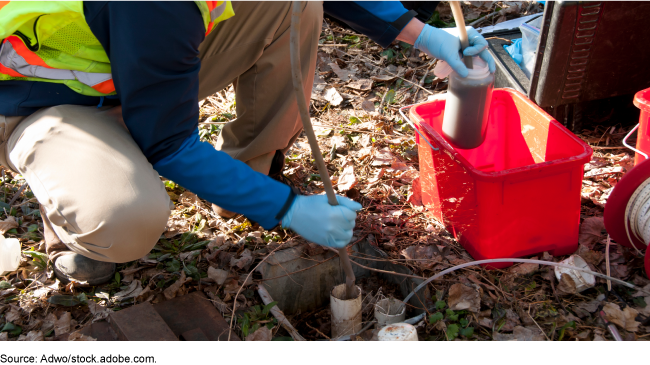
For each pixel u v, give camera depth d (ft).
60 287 6.18
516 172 5.57
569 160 5.67
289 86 6.30
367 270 7.09
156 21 3.96
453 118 6.30
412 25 5.98
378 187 7.86
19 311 5.88
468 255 6.60
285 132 6.55
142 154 4.81
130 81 4.16
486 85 5.95
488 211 5.87
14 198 7.44
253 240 6.89
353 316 5.72
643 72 7.96
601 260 6.36
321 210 4.70
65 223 4.72
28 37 4.29
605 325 5.57
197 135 4.74
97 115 4.82
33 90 4.74
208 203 7.61
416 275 6.33
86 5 4.02
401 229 7.10
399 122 9.43
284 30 5.96
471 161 7.68
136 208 4.56
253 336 5.56
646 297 5.84
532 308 5.89
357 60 11.18
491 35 10.23
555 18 7.22
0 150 5.16
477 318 5.78
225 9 4.51
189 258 6.61
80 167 4.51
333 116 9.67
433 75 10.64
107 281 6.22
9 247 5.84
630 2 7.18
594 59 7.66
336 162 8.46
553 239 6.37
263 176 4.83
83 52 4.40
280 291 6.68
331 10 6.20
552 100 8.02
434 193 7.06
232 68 6.15
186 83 4.32
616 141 8.50
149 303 5.67
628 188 5.85
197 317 5.71
